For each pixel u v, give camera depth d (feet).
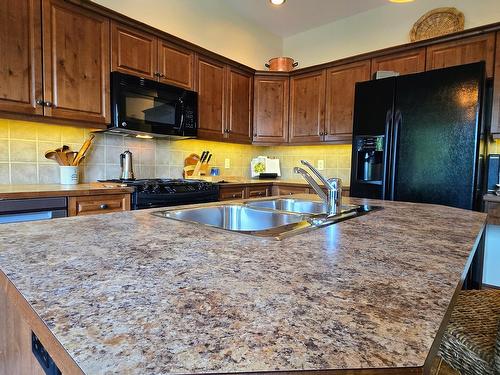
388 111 8.50
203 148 11.47
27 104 6.41
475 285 6.84
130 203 7.39
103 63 7.60
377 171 9.07
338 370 1.03
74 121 7.18
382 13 11.18
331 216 4.14
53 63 6.76
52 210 6.06
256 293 1.59
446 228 3.43
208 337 1.19
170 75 9.09
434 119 7.78
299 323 1.30
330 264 2.08
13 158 7.11
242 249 2.41
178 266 1.98
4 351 2.77
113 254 2.22
